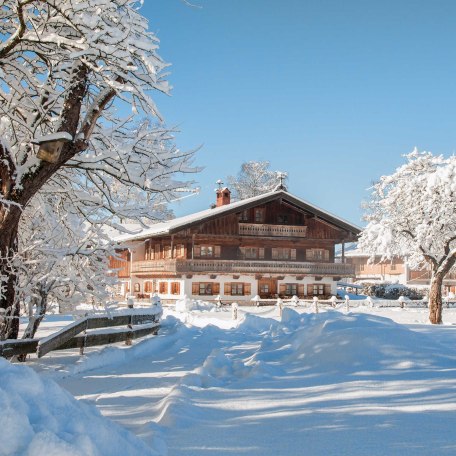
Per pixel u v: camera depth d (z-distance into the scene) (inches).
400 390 264.5
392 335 364.5
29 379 146.0
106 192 469.1
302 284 1990.7
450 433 187.8
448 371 306.8
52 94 390.9
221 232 1886.1
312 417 214.4
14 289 395.5
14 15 379.2
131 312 542.0
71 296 452.1
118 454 142.1
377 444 176.6
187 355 463.8
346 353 345.4
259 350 444.5
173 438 186.2
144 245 2273.6
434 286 1015.6
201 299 1822.1
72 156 378.6
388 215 1137.4
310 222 1993.1
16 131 434.9
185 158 447.8
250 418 215.6
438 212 999.6
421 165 1117.1
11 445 123.2
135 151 430.6
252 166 2999.5
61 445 121.4
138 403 259.6
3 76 375.2
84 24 331.9
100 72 346.3
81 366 382.3
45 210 451.8
